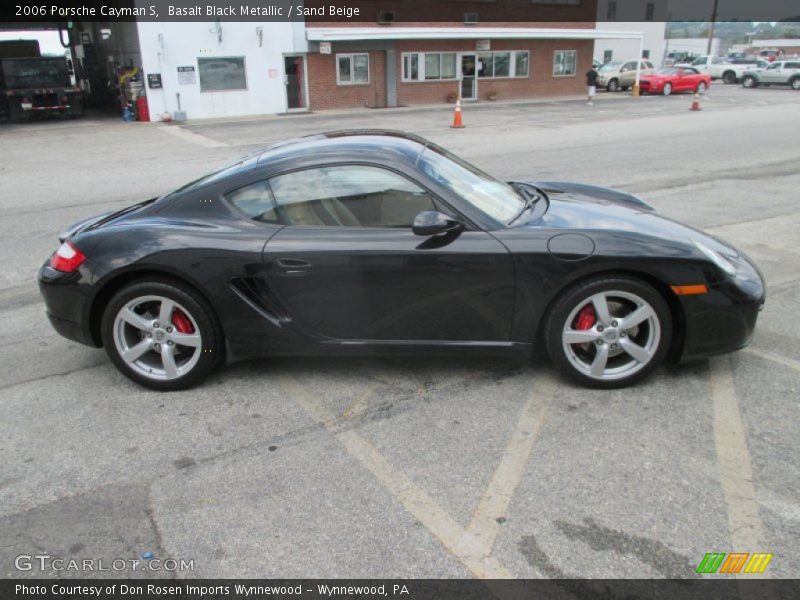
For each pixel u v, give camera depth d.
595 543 2.36
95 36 30.44
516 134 15.98
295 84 25.19
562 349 3.36
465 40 28.30
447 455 2.92
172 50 22.33
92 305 3.51
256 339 3.47
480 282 3.27
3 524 2.55
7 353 4.17
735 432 3.02
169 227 3.46
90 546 2.42
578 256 3.20
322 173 3.45
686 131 15.94
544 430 3.09
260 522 2.52
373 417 3.26
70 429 3.24
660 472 2.74
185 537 2.46
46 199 9.36
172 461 2.94
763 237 6.42
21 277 5.75
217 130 19.33
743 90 36.06
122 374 3.69
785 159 11.43
